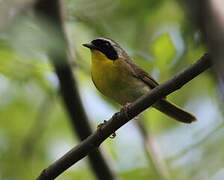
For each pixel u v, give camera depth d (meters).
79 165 13.70
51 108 13.46
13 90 13.12
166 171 10.23
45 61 11.19
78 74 13.45
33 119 13.84
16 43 7.20
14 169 13.12
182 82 6.78
